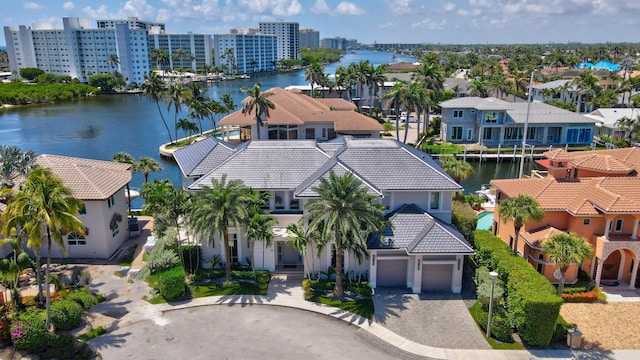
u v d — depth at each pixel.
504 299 34.09
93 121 137.88
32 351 29.14
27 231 29.34
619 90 122.50
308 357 28.98
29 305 33.31
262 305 35.12
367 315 33.88
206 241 40.22
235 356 28.97
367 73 118.88
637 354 29.55
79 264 41.81
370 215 33.69
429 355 29.41
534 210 36.81
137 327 32.12
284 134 86.12
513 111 95.19
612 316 33.66
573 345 30.16
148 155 94.38
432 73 97.38
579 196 39.69
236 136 98.88
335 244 34.66
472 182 74.56
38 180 30.16
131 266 41.31
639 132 83.44
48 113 154.50
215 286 37.84
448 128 95.00
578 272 38.75
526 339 30.34
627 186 40.12
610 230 37.88
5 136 115.25
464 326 32.66
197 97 104.88
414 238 36.84
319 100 104.94
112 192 43.00
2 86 184.75
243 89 75.31
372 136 85.19
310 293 36.25
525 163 85.81
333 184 33.44
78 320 32.03
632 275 37.31
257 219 35.78
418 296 36.72
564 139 92.25
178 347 29.86
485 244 39.56
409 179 39.94
